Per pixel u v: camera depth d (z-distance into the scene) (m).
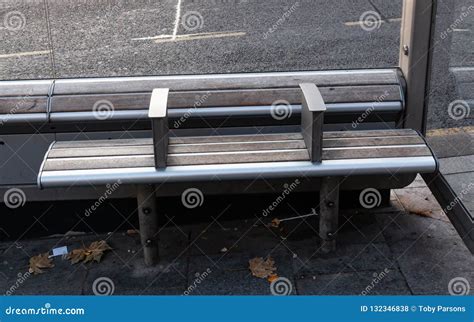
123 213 3.55
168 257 3.31
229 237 3.46
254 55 4.07
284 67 4.00
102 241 3.47
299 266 3.18
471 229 2.87
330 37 4.31
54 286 3.13
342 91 3.36
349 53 4.18
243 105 3.31
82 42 3.99
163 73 3.81
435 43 3.32
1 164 3.38
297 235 3.46
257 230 3.51
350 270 3.14
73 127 3.33
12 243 3.52
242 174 2.92
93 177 2.91
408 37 3.33
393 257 3.22
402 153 3.02
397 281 3.05
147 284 3.11
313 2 4.45
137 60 3.93
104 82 3.41
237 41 4.16
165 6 4.16
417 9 3.25
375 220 3.54
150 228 3.18
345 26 4.39
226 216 3.59
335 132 3.28
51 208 3.52
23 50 3.92
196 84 3.39
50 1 3.95
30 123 3.28
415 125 3.42
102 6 4.04
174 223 3.59
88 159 3.03
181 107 3.30
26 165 3.39
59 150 3.12
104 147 3.16
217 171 2.92
